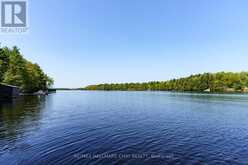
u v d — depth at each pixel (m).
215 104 55.91
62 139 17.84
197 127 23.98
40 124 24.36
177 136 19.59
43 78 124.12
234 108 45.50
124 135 19.78
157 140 18.08
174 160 13.14
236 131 21.97
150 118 30.69
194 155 14.11
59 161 12.67
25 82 91.06
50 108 42.06
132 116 32.56
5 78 73.62
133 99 80.88
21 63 89.12
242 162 12.87
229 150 15.30
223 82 178.75
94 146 15.98
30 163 12.27
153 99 80.69
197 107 47.66
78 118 29.83
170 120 28.97
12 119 27.36
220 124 26.09
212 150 15.25
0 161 12.52
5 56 76.00
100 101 68.88
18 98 66.81
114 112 37.75
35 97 77.25
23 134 19.28
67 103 56.97
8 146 15.52
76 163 12.44
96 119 29.20
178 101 68.06
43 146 15.66
